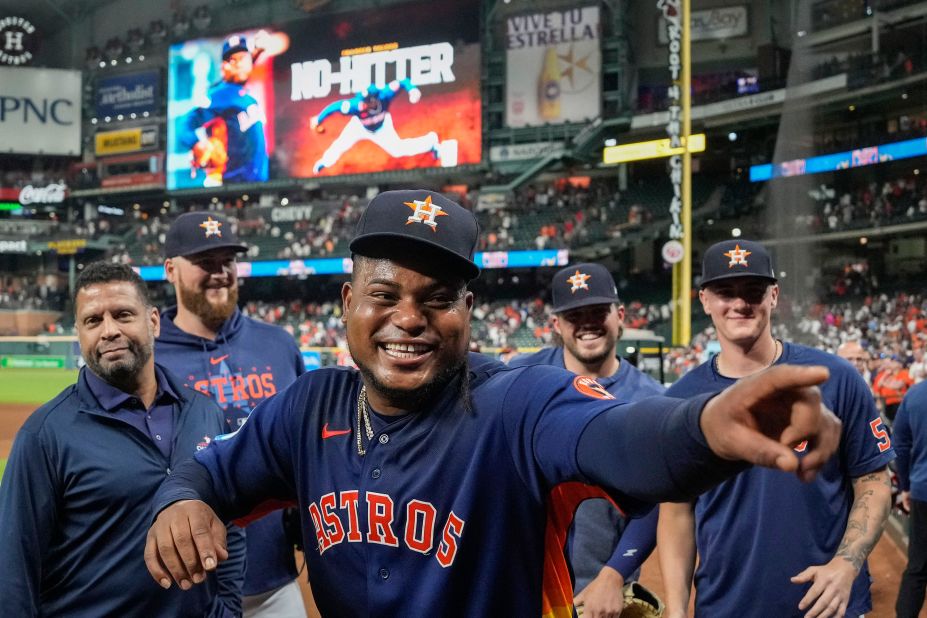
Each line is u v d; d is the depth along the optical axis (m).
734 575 2.94
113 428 2.65
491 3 38.16
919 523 4.81
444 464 1.52
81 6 49.34
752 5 34.94
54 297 45.53
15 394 22.59
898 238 31.95
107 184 45.41
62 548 2.59
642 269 37.12
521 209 37.91
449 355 1.54
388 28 38.88
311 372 1.80
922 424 4.79
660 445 1.22
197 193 43.75
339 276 41.50
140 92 45.31
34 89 47.81
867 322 25.34
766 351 3.11
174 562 1.58
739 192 34.31
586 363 4.01
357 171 39.66
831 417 1.08
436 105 38.06
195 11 45.28
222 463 1.77
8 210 48.97
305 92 40.53
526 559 1.52
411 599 1.54
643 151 29.19
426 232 1.48
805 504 2.86
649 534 3.25
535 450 1.48
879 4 28.20
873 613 5.48
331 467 1.64
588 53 36.00
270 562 3.63
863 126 31.25
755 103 30.61
